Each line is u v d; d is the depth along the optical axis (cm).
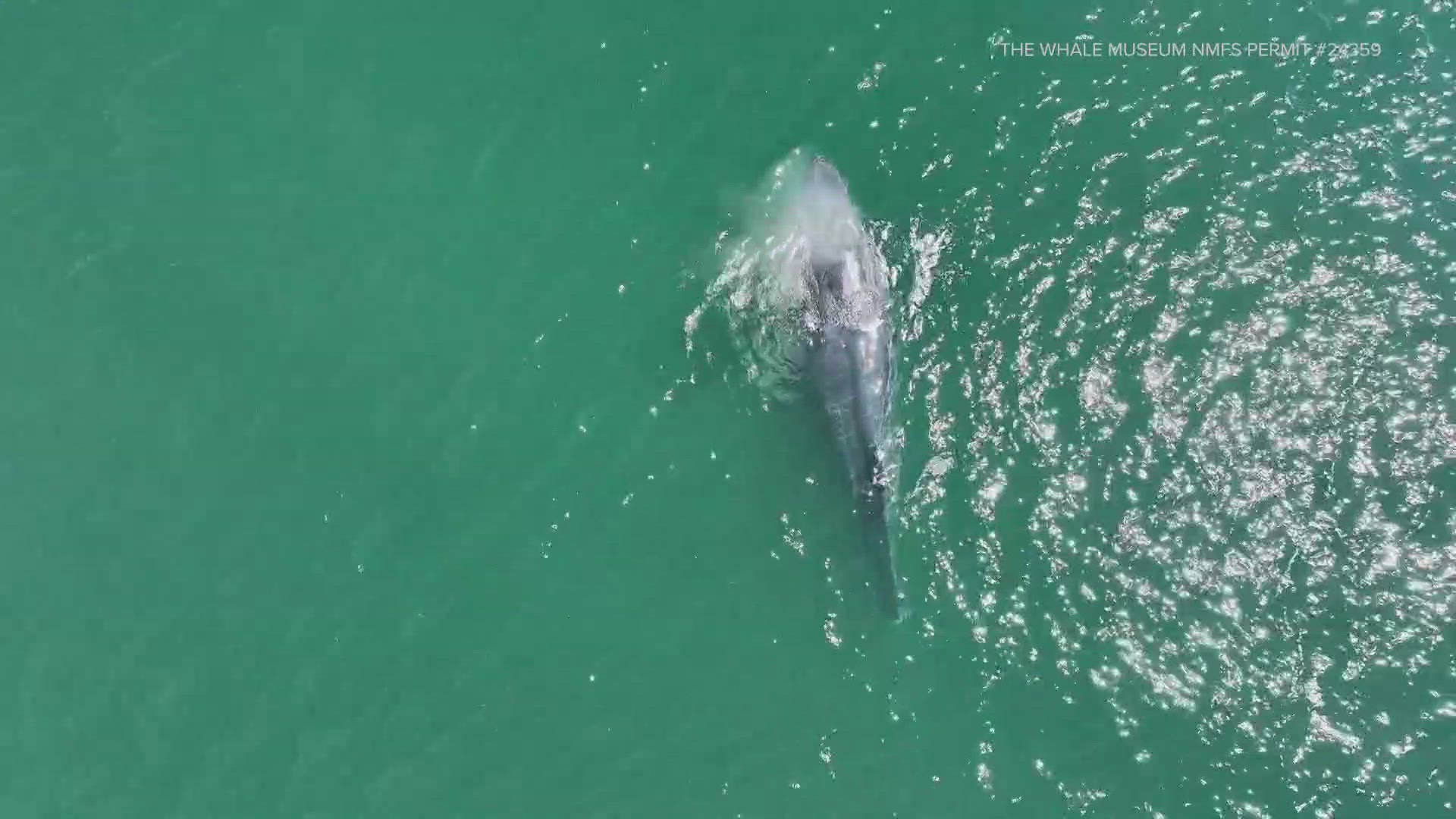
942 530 2836
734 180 3241
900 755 2709
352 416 3067
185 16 3538
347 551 2939
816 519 2877
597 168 3294
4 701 2842
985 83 3266
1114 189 3100
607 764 2748
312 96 3431
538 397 3064
